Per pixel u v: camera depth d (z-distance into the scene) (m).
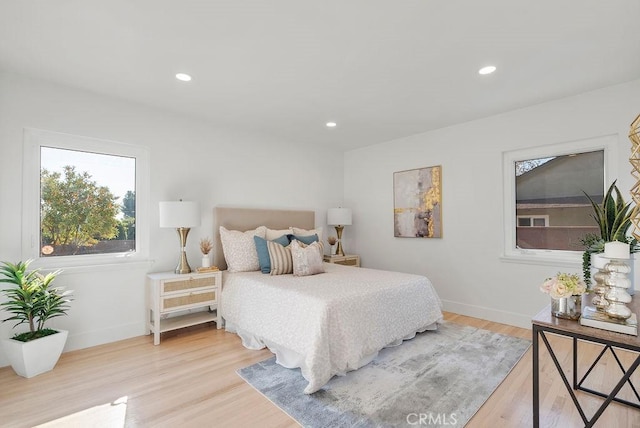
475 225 3.71
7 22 1.85
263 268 3.41
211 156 3.75
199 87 2.79
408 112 3.45
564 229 3.18
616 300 1.38
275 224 4.28
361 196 5.08
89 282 2.87
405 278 3.10
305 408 1.89
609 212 2.13
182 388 2.12
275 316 2.61
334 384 2.17
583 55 2.27
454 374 2.29
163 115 3.37
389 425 1.73
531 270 3.29
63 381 2.22
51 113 2.69
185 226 3.13
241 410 1.88
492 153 3.57
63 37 2.02
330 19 1.85
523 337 3.03
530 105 3.26
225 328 3.35
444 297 4.00
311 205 4.86
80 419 1.80
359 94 2.96
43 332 2.44
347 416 1.81
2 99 2.48
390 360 2.53
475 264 3.71
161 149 3.35
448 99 3.08
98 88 2.81
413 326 2.88
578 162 3.10
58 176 2.79
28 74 2.54
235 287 3.20
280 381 2.21
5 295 2.46
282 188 4.48
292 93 2.92
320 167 4.99
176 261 3.43
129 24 1.89
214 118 3.62
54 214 2.77
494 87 2.81
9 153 2.51
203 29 1.94
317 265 3.36
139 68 2.44
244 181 4.06
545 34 2.00
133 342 2.96
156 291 2.92
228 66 2.41
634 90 2.69
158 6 1.72
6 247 2.49
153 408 1.90
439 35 2.02
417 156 4.31
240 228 3.91
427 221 4.18
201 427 1.73
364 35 2.02
